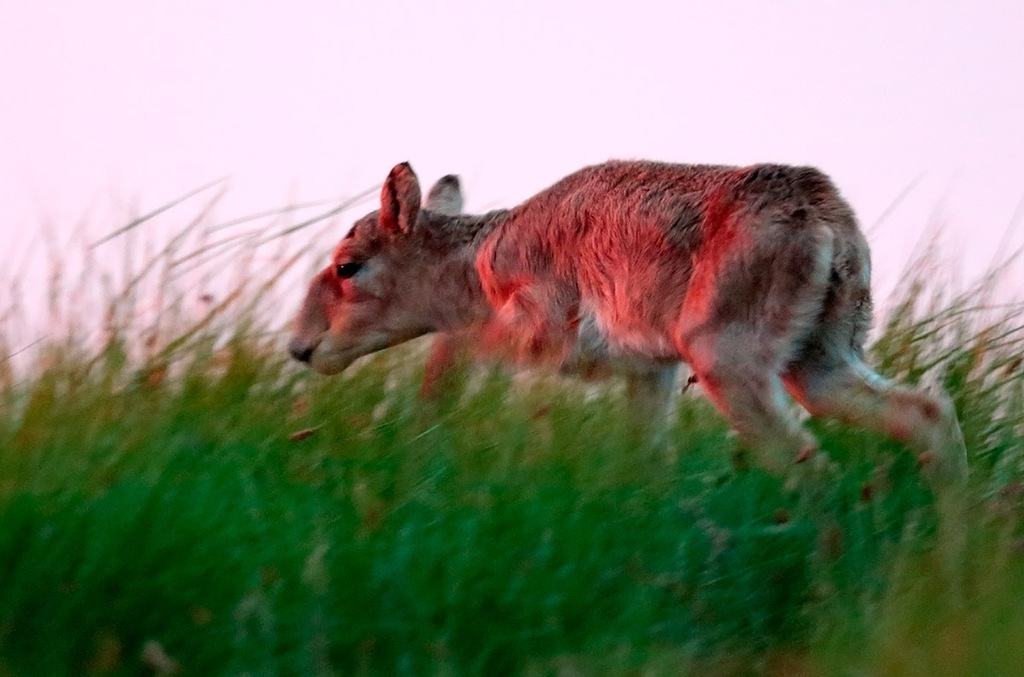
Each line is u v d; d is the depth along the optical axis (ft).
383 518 54.34
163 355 64.90
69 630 47.67
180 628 48.29
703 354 66.80
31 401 57.67
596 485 58.80
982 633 51.03
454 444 60.64
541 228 76.59
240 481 55.26
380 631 50.47
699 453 65.10
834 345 67.31
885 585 55.62
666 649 53.21
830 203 67.00
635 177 73.41
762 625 56.24
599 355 74.90
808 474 63.21
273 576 49.93
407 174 81.10
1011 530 59.11
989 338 70.59
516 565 53.67
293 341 84.89
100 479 51.47
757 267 65.77
